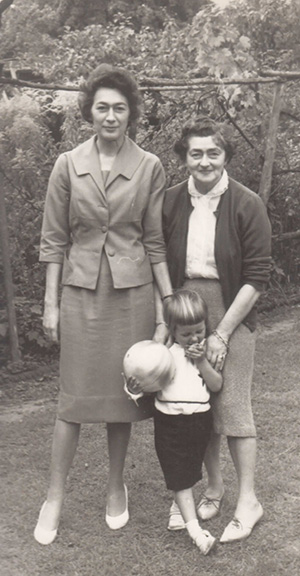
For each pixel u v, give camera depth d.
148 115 7.22
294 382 5.33
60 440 3.17
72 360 3.11
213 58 6.71
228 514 3.35
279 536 3.19
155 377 2.91
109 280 3.06
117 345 3.08
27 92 6.49
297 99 7.93
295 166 8.52
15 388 5.49
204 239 3.03
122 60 6.91
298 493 3.58
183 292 3.01
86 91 2.99
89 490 3.64
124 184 3.02
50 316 3.15
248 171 7.96
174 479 3.02
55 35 18.70
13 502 3.53
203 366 2.97
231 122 7.46
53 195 3.10
